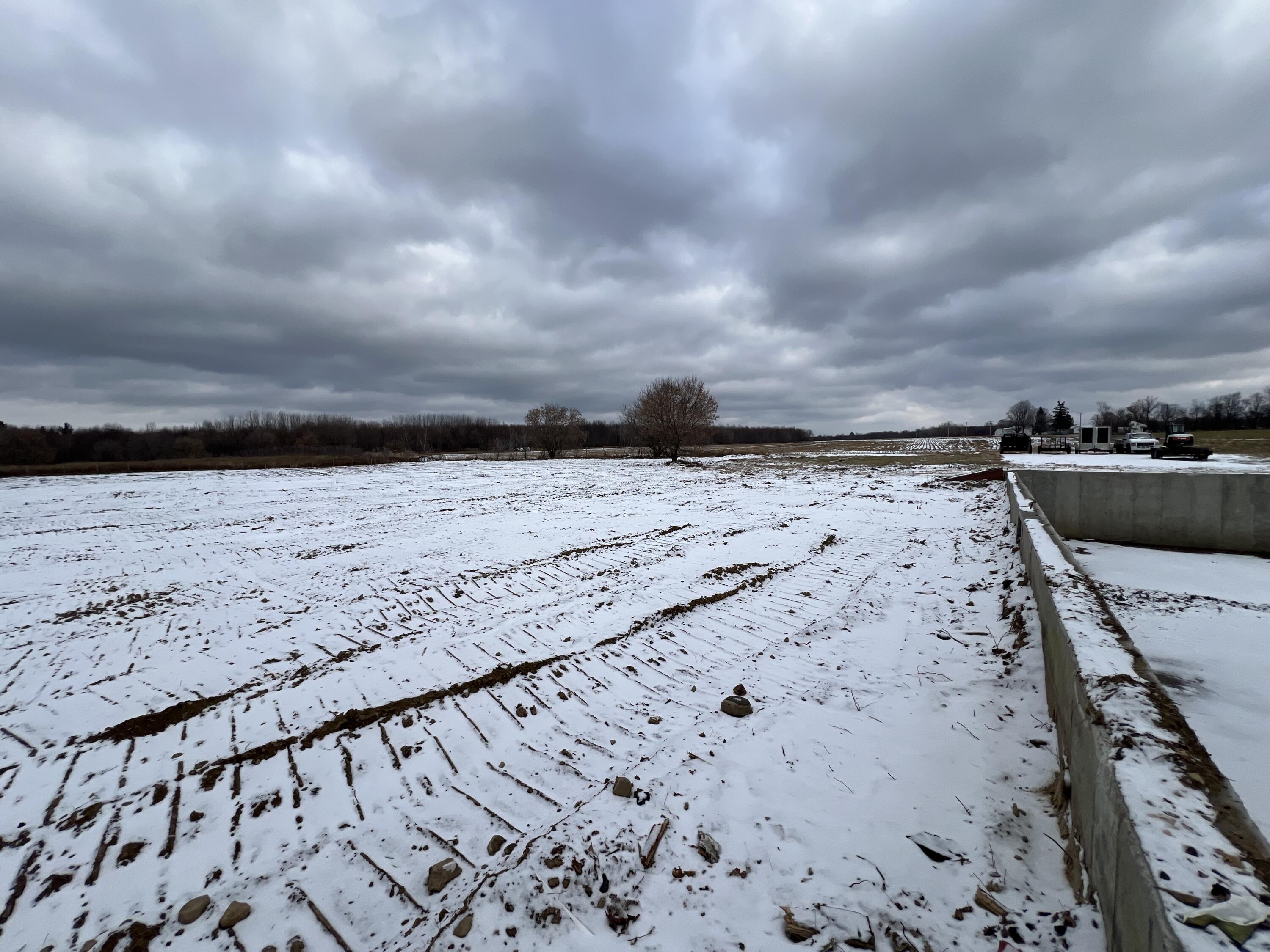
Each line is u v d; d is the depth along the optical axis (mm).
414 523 13078
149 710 4734
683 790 3643
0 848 3238
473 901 2826
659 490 19547
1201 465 22250
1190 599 7242
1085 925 2330
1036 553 5812
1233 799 1962
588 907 2764
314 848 3254
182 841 3305
